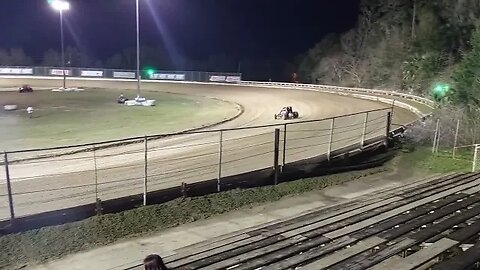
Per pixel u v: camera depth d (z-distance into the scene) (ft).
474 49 91.91
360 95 159.22
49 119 103.45
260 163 58.34
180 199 43.06
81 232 35.86
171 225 39.09
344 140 74.84
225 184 47.03
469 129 71.82
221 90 197.47
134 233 37.11
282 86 208.95
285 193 48.80
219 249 26.32
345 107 128.67
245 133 83.10
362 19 225.97
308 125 92.84
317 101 146.72
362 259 23.04
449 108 83.66
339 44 247.09
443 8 176.55
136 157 62.34
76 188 46.57
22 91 174.50
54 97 158.71
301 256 24.26
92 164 57.77
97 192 44.88
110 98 157.99
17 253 32.48
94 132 85.35
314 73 240.53
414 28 189.88
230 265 23.75
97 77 256.52
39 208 40.16
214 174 52.54
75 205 40.93
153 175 51.98
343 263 22.59
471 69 85.71
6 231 33.96
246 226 39.32
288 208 44.29
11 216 34.40
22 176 51.70
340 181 54.03
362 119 101.04
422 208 32.60
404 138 76.64
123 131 86.69
